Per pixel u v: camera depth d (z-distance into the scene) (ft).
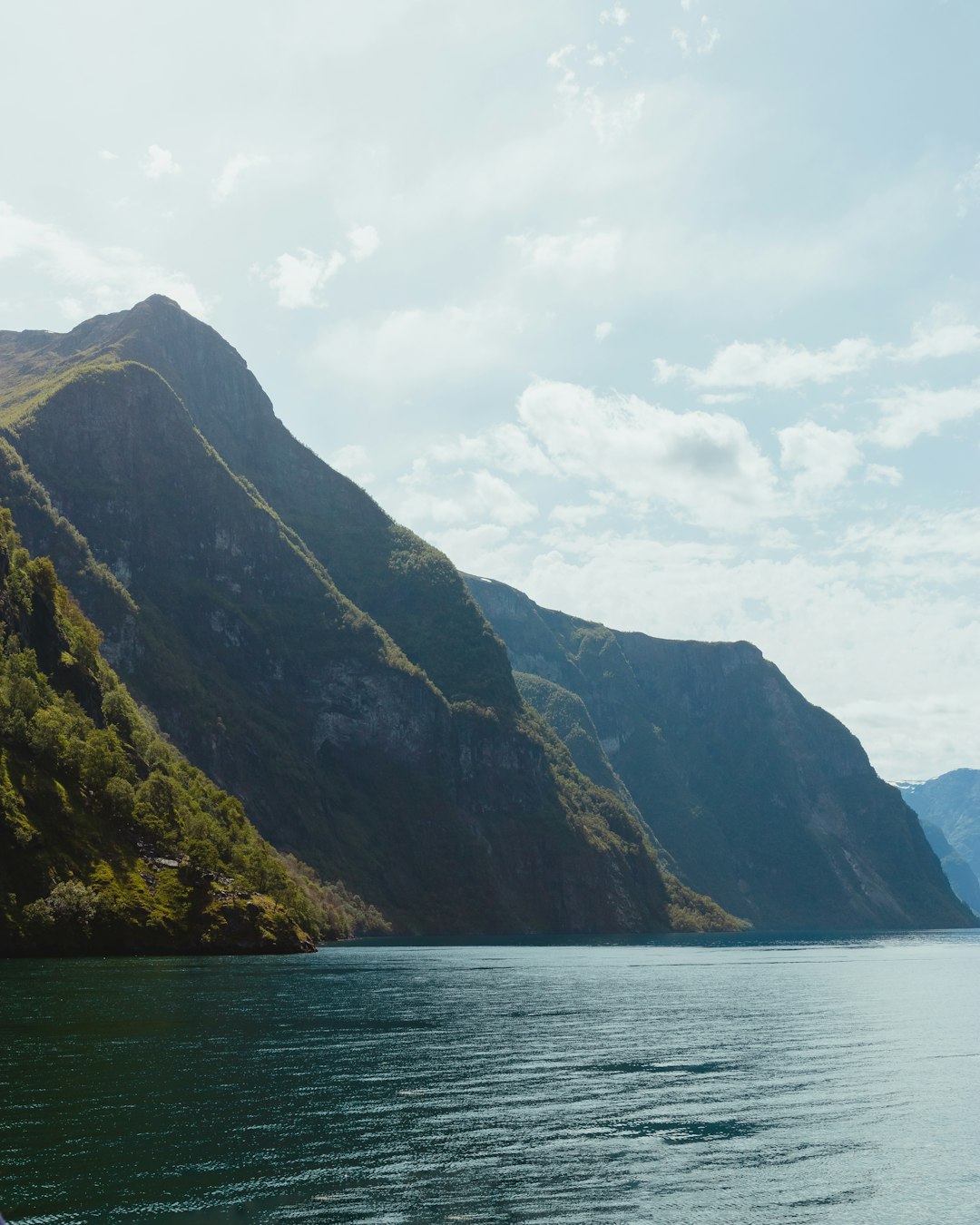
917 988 493.77
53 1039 233.35
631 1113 180.75
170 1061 212.02
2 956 471.21
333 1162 145.89
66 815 568.00
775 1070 231.71
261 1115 169.68
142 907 536.83
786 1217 131.95
